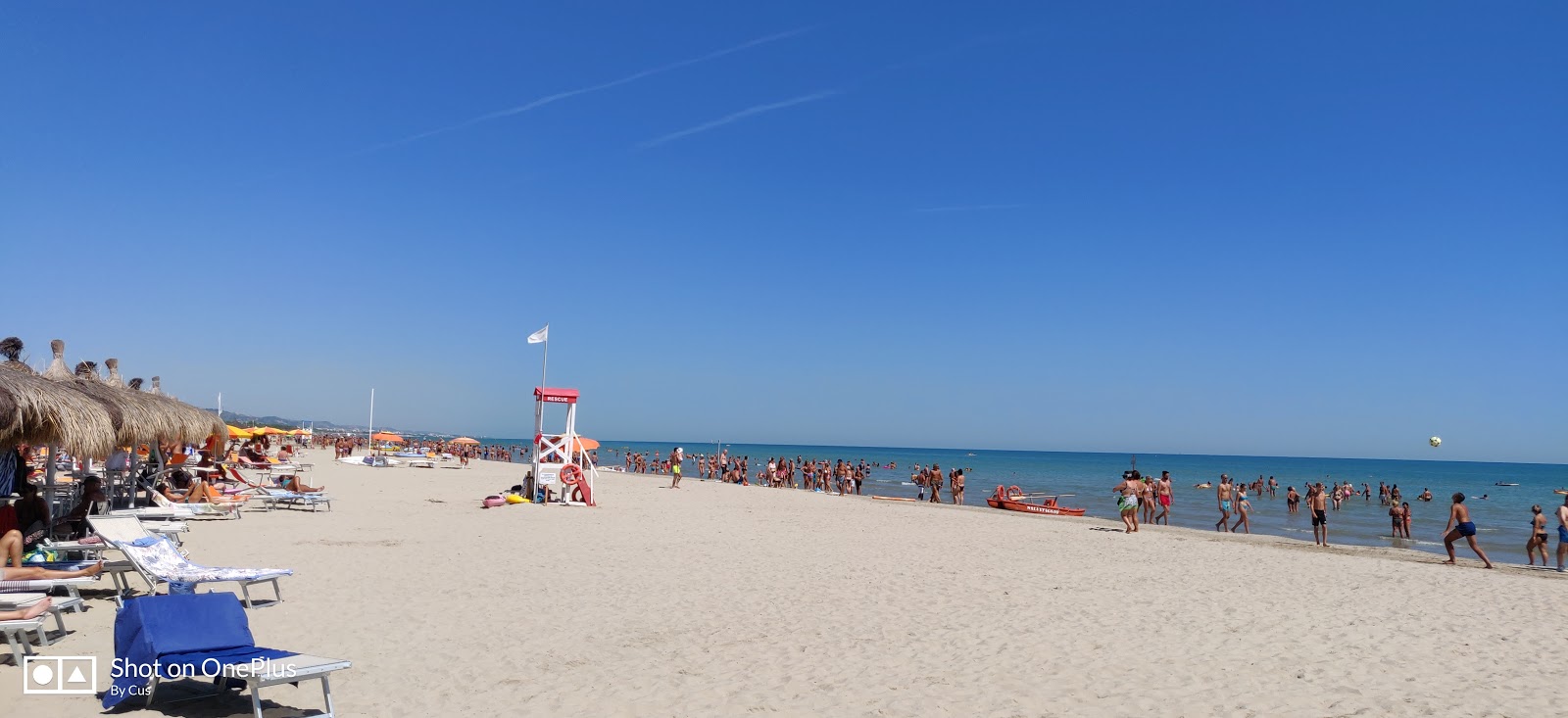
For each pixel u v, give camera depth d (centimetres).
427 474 3972
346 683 642
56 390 899
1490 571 1517
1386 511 3722
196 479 2262
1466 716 633
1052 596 1110
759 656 765
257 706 516
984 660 766
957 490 3494
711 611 958
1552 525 3191
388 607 915
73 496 1514
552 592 1041
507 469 5047
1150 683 704
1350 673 748
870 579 1210
